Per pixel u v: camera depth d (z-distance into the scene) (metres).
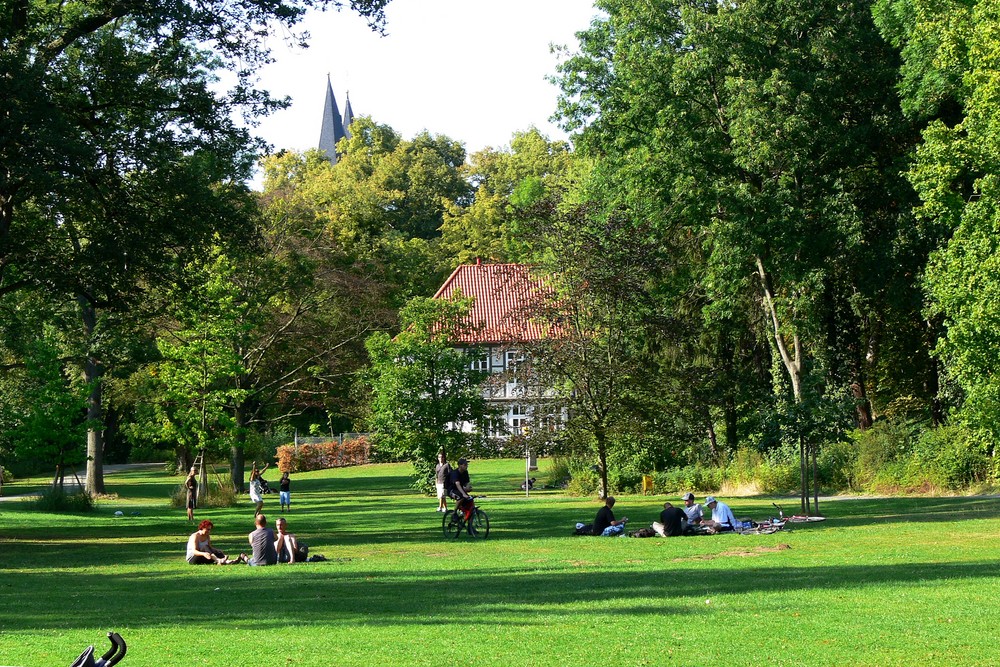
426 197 112.56
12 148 23.12
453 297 47.09
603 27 44.66
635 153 41.88
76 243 27.41
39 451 39.34
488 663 9.54
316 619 12.42
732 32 39.09
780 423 29.81
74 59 27.03
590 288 38.78
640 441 40.91
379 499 45.28
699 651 10.03
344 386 56.97
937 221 30.78
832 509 31.72
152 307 30.55
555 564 19.28
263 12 26.09
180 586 16.61
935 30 30.11
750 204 38.59
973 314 25.58
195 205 27.28
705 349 46.72
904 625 11.36
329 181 105.88
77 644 10.55
